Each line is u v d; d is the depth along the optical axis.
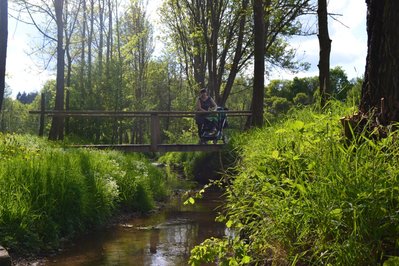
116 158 12.45
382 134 3.68
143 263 6.00
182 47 29.30
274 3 20.83
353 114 4.08
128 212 9.99
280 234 3.25
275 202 3.47
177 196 13.11
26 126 72.19
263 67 13.44
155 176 13.45
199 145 14.73
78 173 8.61
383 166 2.92
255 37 13.55
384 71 3.96
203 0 23.86
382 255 2.57
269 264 3.48
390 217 2.59
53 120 19.98
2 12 14.92
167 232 8.01
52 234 6.82
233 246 3.37
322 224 2.83
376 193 2.70
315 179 3.18
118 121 28.61
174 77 51.62
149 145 15.07
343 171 2.97
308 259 3.03
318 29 9.59
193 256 3.42
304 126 4.02
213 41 23.81
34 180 7.36
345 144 3.61
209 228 8.28
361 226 2.64
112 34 35.12
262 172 4.30
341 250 2.63
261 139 7.04
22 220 6.38
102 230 8.19
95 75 29.39
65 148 13.17
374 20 4.14
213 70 24.03
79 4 25.95
